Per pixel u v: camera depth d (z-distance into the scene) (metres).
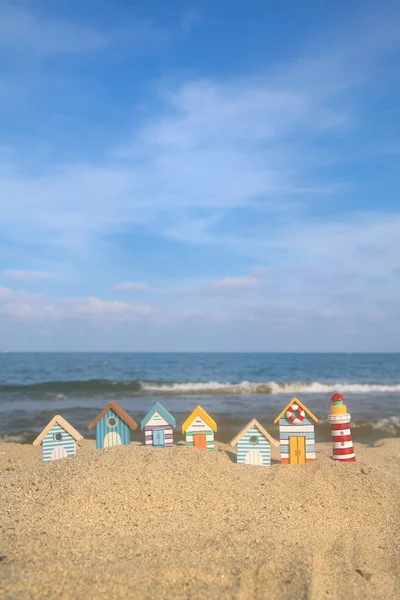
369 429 17.25
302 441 9.29
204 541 5.45
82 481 6.92
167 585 4.41
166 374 52.94
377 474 8.23
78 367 64.44
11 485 7.30
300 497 7.32
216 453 9.22
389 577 5.01
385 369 62.97
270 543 5.45
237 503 6.87
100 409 21.62
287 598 4.29
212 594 4.30
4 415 19.75
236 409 21.95
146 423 9.59
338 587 4.67
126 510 6.32
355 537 6.10
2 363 75.50
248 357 117.62
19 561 4.71
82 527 5.76
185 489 7.10
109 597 4.16
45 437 9.62
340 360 92.50
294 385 33.94
